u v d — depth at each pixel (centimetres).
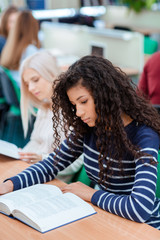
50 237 107
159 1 609
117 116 122
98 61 124
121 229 112
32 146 199
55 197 126
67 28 391
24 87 198
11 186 136
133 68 331
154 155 120
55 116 141
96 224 114
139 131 124
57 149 149
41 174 145
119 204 118
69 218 115
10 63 351
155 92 268
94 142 137
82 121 138
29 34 353
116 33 329
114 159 130
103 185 138
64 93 132
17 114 351
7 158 174
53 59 203
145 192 115
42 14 557
